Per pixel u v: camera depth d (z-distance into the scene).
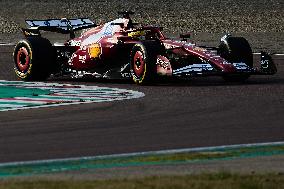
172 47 46.16
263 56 46.41
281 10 113.31
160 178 20.80
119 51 47.81
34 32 51.75
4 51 70.06
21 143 27.00
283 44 74.62
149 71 44.84
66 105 36.38
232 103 36.91
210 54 45.56
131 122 31.44
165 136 28.41
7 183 20.14
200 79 49.03
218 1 126.62
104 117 32.72
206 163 23.72
